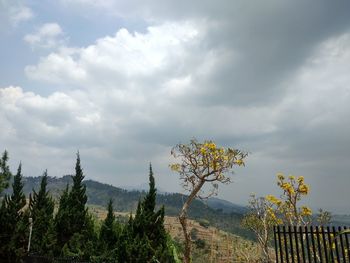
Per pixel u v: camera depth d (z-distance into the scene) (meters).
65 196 42.47
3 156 41.72
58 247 37.34
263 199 33.53
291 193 28.16
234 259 31.38
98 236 40.53
